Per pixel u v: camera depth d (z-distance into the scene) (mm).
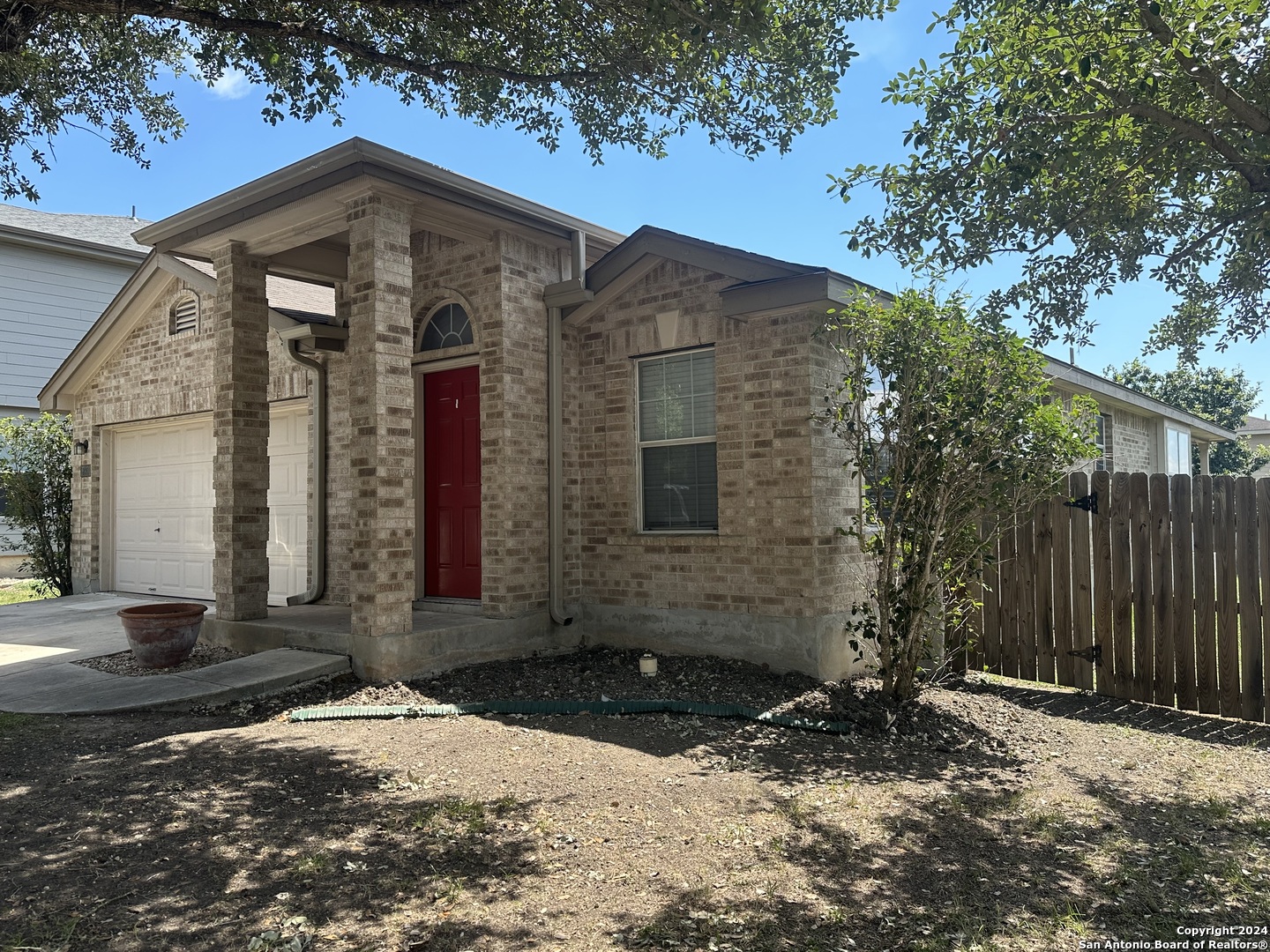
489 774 4984
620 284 8609
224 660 8031
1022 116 5094
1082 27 4879
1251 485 6668
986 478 6527
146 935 3092
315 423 10289
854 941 3168
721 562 7949
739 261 7539
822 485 7477
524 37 6688
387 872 3684
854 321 6660
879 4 6090
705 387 8289
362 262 7348
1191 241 5707
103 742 5555
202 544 12969
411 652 7324
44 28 6656
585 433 9047
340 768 5023
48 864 3656
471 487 9141
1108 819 4531
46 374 18406
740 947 3121
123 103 7953
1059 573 7699
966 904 3488
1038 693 7594
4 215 19969
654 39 5941
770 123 6945
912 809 4590
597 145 7664
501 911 3367
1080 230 5727
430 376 9531
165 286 13164
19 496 14648
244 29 5973
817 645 7309
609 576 8773
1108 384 13781
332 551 10219
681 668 7664
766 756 5469
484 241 8508
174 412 13070
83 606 12570
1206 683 6832
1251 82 5102
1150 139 5238
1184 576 7008
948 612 7215
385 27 7039
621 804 4555
